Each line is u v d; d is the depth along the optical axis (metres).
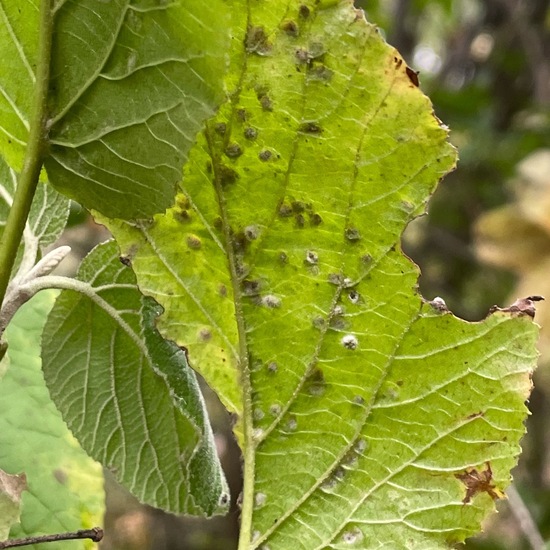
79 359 0.47
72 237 0.90
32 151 0.41
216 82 0.41
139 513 1.38
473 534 0.45
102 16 0.41
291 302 0.45
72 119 0.41
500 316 0.45
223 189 0.44
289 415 0.45
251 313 0.45
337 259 0.45
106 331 0.46
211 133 0.44
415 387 0.45
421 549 0.45
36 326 0.52
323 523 0.45
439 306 0.45
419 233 1.16
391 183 0.44
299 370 0.45
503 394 0.45
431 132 0.43
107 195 0.42
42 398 0.51
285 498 0.45
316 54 0.43
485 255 0.80
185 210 0.44
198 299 0.45
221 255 0.45
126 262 0.45
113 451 0.47
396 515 0.45
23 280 0.45
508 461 0.45
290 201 0.44
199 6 0.40
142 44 0.41
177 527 1.39
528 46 1.03
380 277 0.45
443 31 1.35
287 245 0.45
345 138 0.44
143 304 0.46
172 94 0.41
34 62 0.41
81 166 0.42
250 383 0.45
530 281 0.78
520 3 1.07
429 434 0.45
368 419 0.45
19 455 0.49
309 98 0.43
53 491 0.49
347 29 0.43
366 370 0.45
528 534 0.61
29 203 0.42
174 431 0.47
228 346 0.45
